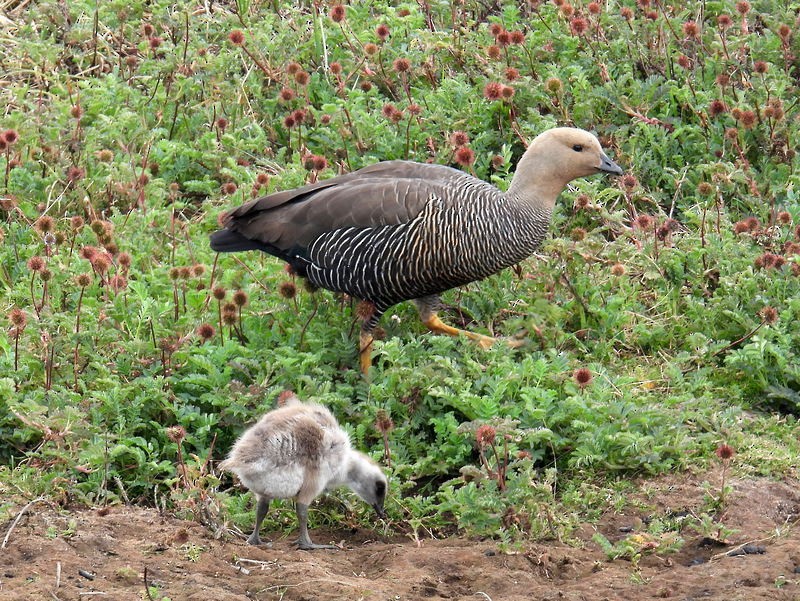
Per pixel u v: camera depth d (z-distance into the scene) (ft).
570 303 45.83
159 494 37.14
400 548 32.96
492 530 34.01
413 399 40.01
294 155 53.47
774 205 51.31
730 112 55.06
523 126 54.08
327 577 30.37
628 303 46.70
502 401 40.40
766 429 40.32
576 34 59.11
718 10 62.75
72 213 51.21
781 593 29.78
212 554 31.58
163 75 58.65
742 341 44.96
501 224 42.75
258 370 41.52
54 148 52.21
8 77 60.08
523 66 58.18
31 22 62.54
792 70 58.80
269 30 61.77
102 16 63.00
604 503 36.09
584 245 47.24
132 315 43.60
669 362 43.42
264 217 43.34
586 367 42.52
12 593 28.50
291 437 32.22
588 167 43.50
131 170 52.03
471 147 53.62
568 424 39.11
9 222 50.24
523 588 30.86
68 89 57.31
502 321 45.88
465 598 30.09
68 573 29.63
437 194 42.24
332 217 42.24
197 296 44.75
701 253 47.65
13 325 42.01
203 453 37.86
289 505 35.81
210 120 56.85
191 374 40.01
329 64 59.67
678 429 38.70
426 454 38.88
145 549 31.42
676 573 31.53
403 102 56.59
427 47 59.00
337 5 59.47
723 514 34.78
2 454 38.09
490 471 35.12
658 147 54.39
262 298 45.73
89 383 40.27
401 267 42.01
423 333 45.68
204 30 62.69
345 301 45.44
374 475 34.40
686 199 53.16
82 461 36.24
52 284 44.65
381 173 44.34
